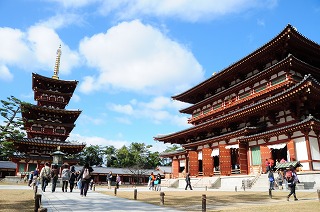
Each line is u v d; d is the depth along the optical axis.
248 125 37.25
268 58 38.62
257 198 18.62
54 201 15.81
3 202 14.74
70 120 61.66
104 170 78.94
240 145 34.69
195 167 43.38
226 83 47.16
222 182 34.84
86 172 20.08
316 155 27.95
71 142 58.19
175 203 15.97
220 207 14.16
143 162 93.50
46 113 59.53
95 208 12.77
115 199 17.97
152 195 22.28
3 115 53.62
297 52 37.03
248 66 41.38
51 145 54.91
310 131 28.38
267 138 32.16
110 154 101.38
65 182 24.41
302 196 19.05
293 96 29.00
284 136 30.20
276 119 33.66
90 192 25.62
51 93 62.44
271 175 24.20
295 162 25.83
